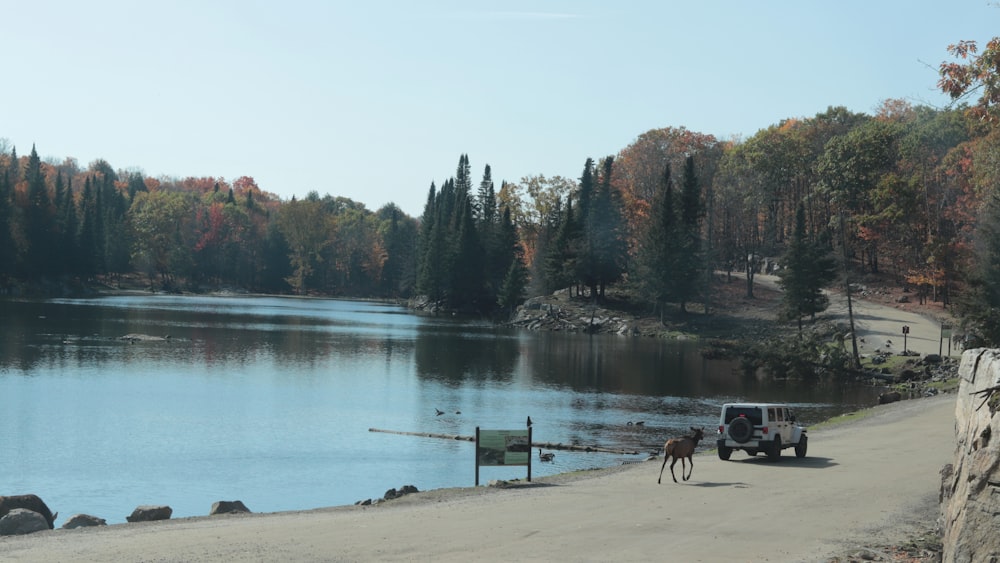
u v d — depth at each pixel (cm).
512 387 6875
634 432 4816
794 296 11044
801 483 2670
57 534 1897
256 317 14462
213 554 1653
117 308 14975
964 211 10900
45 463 3728
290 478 3547
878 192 12356
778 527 1975
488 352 9869
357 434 4625
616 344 11538
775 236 17038
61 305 15150
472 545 1762
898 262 13700
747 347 9088
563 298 16038
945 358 8075
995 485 1193
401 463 3881
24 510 2017
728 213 16375
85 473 3566
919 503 2306
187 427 4675
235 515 2248
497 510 2223
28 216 18100
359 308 19388
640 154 18000
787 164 15288
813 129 15825
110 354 8025
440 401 5994
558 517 2105
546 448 4297
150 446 4147
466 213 17400
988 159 8231
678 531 1922
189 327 11562
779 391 7069
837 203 14062
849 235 14612
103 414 4969
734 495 2448
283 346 9606
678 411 5709
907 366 8069
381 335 11731
